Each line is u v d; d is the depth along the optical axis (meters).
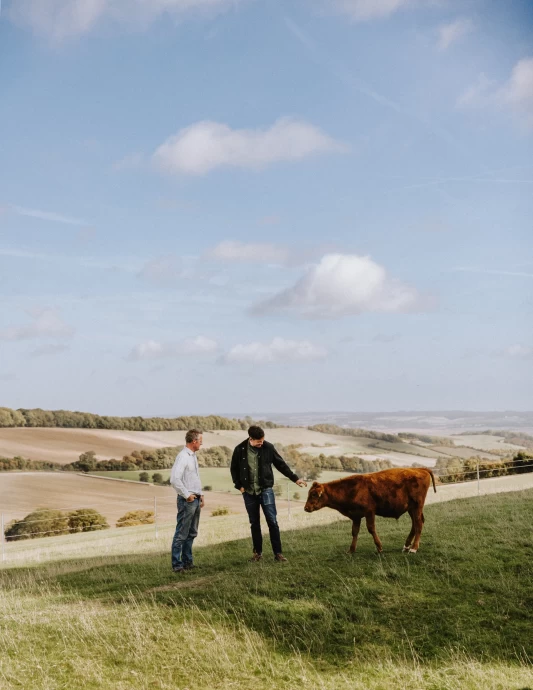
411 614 7.58
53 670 6.48
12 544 30.58
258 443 10.19
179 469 10.05
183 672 6.43
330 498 9.86
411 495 9.78
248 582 8.78
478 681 6.08
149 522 46.88
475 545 9.91
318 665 6.59
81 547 20.67
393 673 6.32
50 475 64.19
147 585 9.30
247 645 6.91
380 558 9.51
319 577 8.78
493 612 7.54
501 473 41.03
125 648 6.92
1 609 8.65
